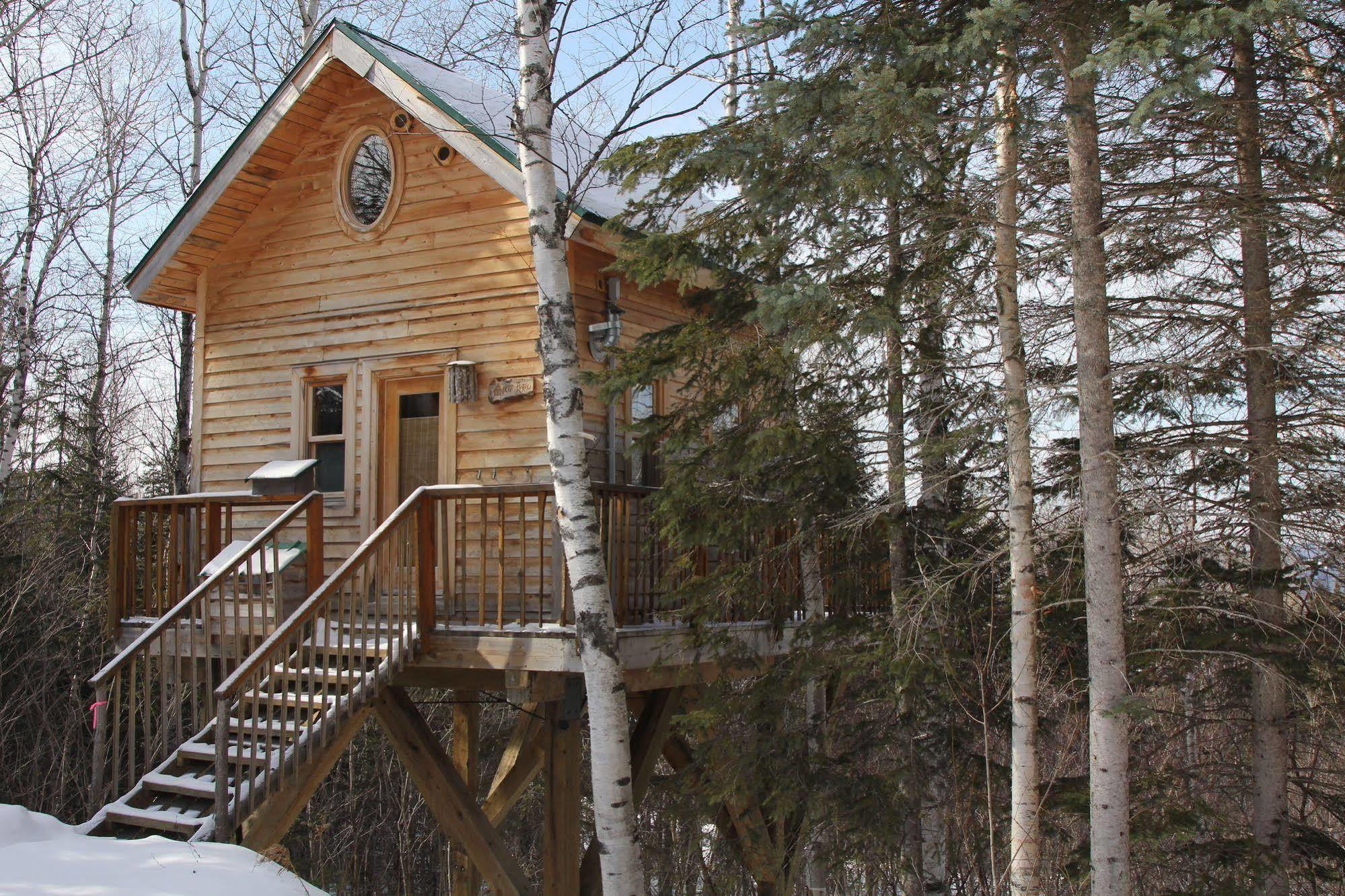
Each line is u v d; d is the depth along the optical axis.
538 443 9.49
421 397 10.41
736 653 8.45
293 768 7.39
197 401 11.44
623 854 6.71
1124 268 8.09
